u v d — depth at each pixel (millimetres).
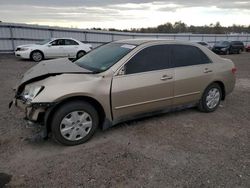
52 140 3641
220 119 4719
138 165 3039
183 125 4340
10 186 2588
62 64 4039
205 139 3826
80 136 3539
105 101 3562
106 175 2820
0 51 18422
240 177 2857
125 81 3703
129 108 3836
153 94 4020
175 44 4379
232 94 6824
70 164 3027
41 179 2719
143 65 3920
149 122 4414
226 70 5051
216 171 2965
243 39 43750
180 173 2904
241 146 3633
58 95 3189
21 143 3523
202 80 4652
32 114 3221
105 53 4246
